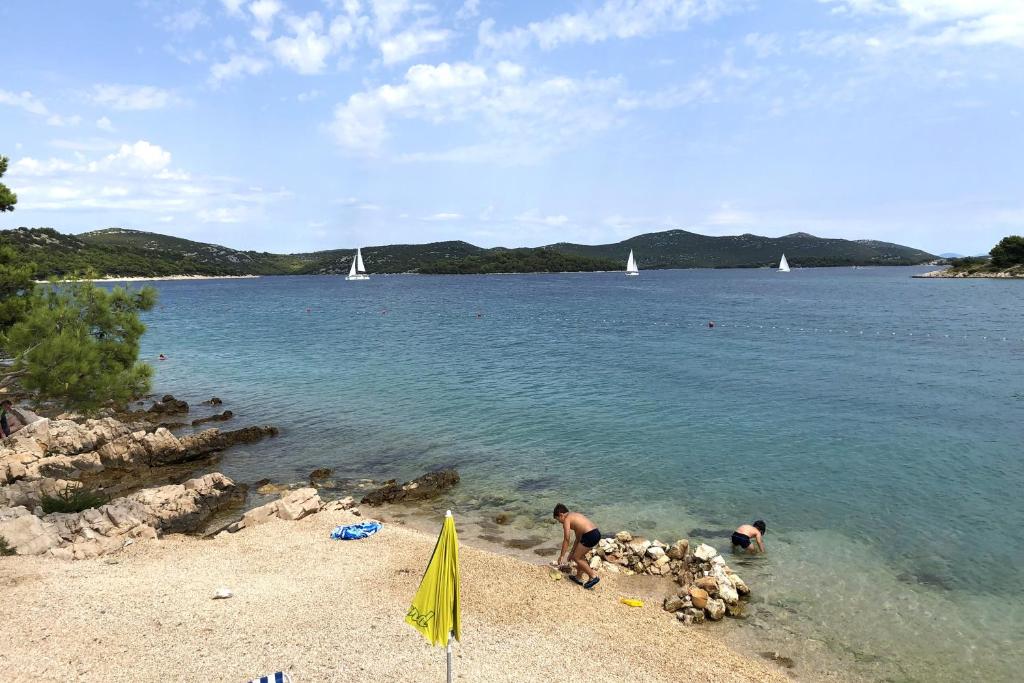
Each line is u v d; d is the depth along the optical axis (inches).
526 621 608.4
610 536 836.0
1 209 952.9
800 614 637.9
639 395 1643.7
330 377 2014.0
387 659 513.0
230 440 1314.0
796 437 1232.8
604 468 1097.4
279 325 3786.9
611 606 653.9
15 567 655.1
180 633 535.5
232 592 632.4
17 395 1674.5
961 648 573.9
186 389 1894.7
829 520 860.6
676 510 912.9
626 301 5728.3
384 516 925.8
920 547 773.3
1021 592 666.8
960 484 964.0
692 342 2706.7
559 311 4685.0
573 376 1935.3
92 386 899.4
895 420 1332.4
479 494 1002.1
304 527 855.1
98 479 1115.3
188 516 904.9
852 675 535.8
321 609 603.2
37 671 454.9
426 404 1606.8
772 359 2188.7
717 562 711.1
